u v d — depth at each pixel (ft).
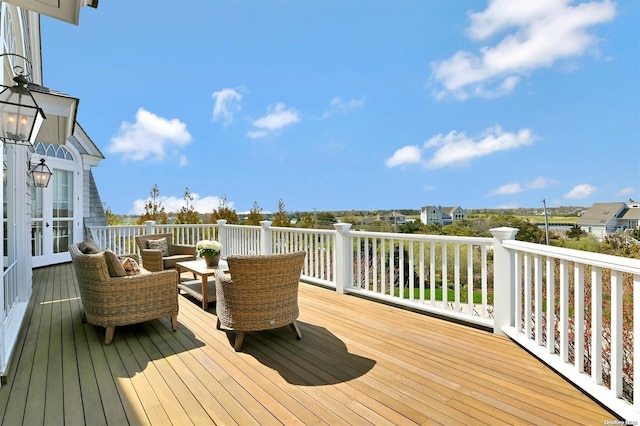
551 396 6.78
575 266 7.19
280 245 20.11
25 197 13.64
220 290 10.04
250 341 9.92
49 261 23.04
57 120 11.43
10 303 11.27
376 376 7.68
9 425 5.99
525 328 9.08
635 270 5.53
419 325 11.10
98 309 9.87
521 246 9.07
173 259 18.34
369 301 14.12
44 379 7.70
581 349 7.07
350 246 15.55
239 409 6.42
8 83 11.47
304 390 7.10
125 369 8.18
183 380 7.59
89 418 6.21
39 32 17.80
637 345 5.70
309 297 14.79
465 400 6.66
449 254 17.34
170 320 12.11
